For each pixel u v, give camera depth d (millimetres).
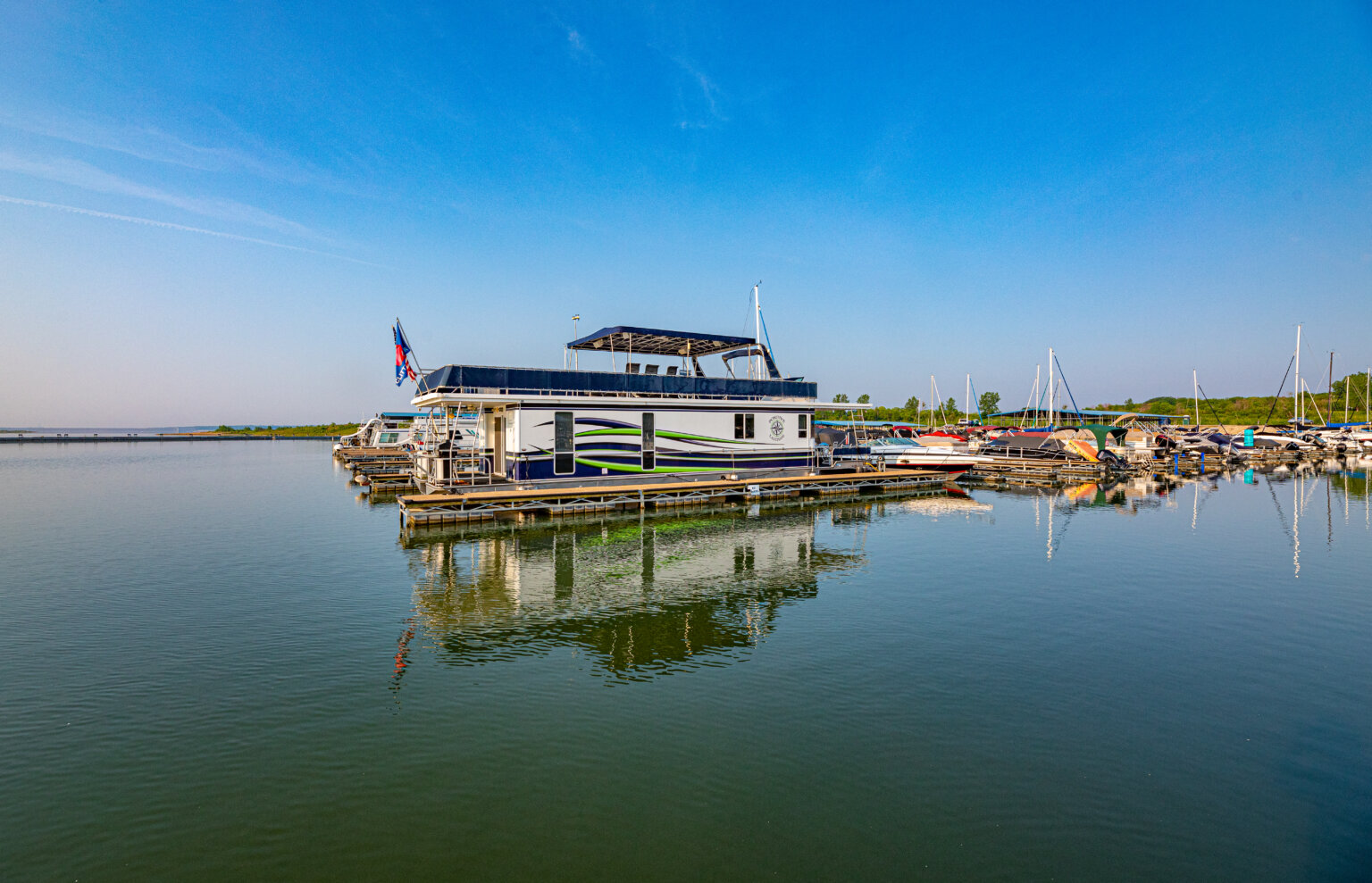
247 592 15367
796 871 6086
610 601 14719
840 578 16766
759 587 15914
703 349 31688
